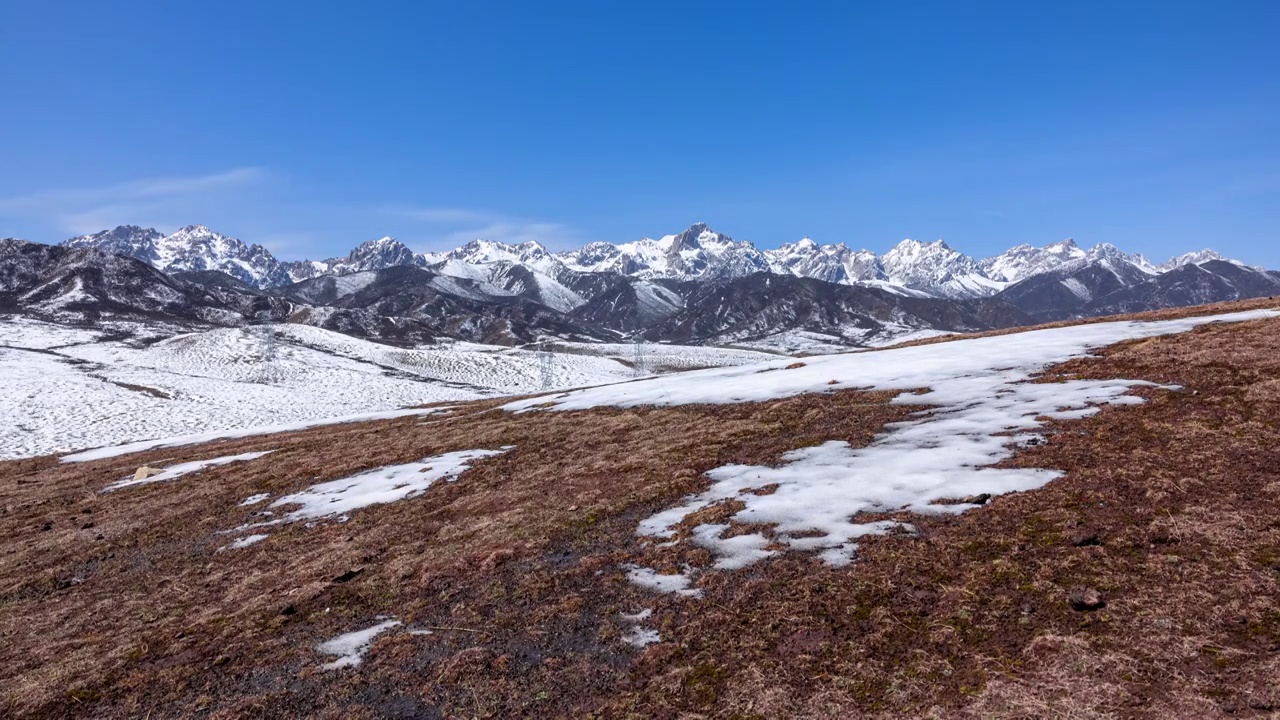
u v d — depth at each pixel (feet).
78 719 29.01
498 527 47.60
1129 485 37.93
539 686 26.53
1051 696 21.72
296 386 312.50
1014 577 29.66
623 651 28.40
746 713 23.25
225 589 44.78
